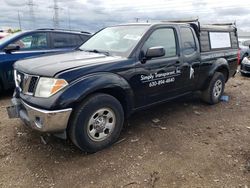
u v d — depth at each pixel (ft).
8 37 21.22
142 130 14.24
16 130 13.79
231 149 12.39
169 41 14.83
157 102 14.58
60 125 10.36
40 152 11.70
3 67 19.69
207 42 17.88
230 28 20.85
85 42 16.35
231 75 21.12
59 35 23.27
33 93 10.66
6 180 9.77
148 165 10.83
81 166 10.68
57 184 9.58
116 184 9.61
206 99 18.99
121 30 14.99
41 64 11.54
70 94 10.28
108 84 11.38
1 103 18.83
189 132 14.21
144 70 13.08
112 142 12.34
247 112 18.10
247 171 10.57
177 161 11.18
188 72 15.99
